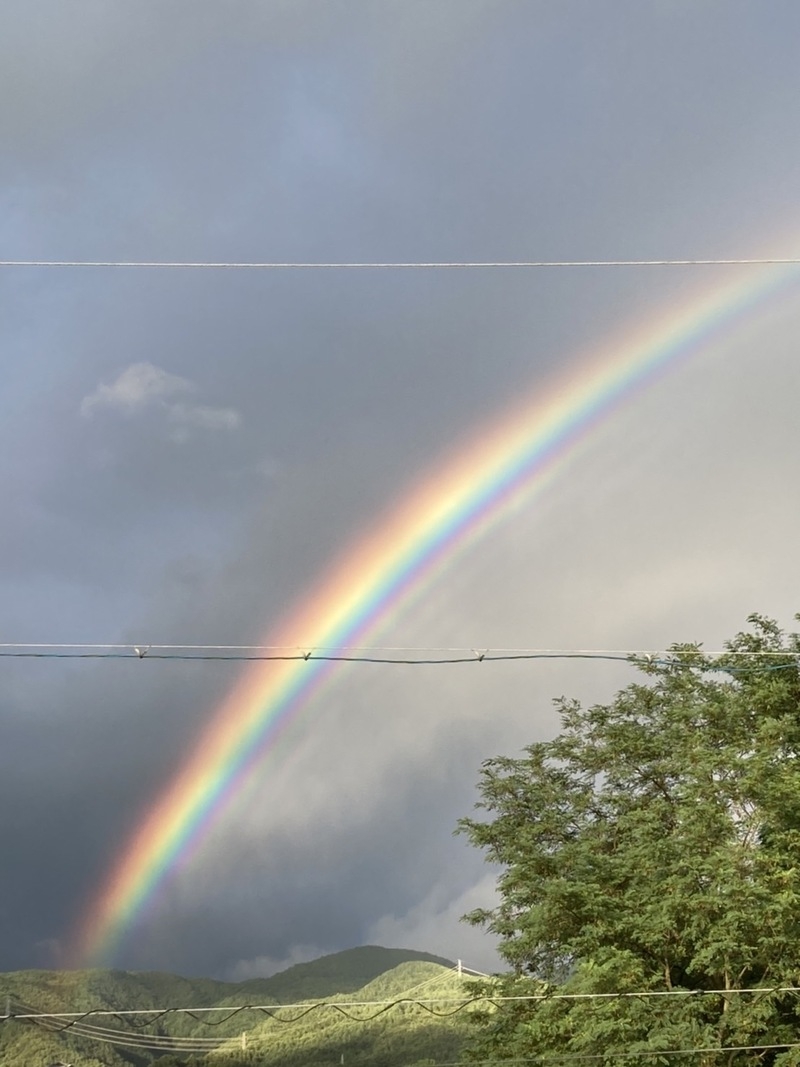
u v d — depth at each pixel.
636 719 40.69
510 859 36.81
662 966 32.44
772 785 31.55
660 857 32.62
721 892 29.97
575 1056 30.72
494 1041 34.59
